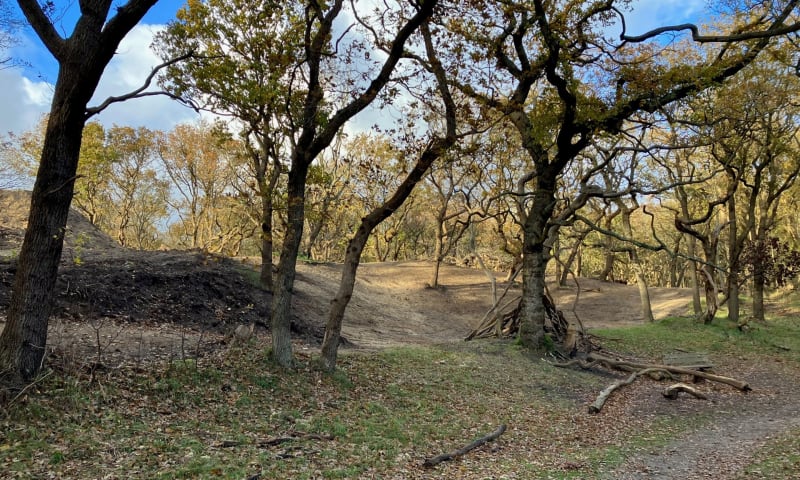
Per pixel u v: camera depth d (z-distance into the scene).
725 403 14.20
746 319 25.42
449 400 12.30
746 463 8.48
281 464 7.13
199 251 23.08
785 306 32.06
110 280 15.44
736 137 20.88
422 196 46.25
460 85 13.55
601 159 28.16
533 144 18.31
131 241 55.69
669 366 17.48
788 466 7.97
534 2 13.77
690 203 35.78
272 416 9.25
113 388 8.50
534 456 9.16
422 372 14.19
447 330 27.03
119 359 10.03
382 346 17.33
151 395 8.75
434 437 9.75
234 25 12.06
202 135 41.69
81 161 37.25
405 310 30.19
